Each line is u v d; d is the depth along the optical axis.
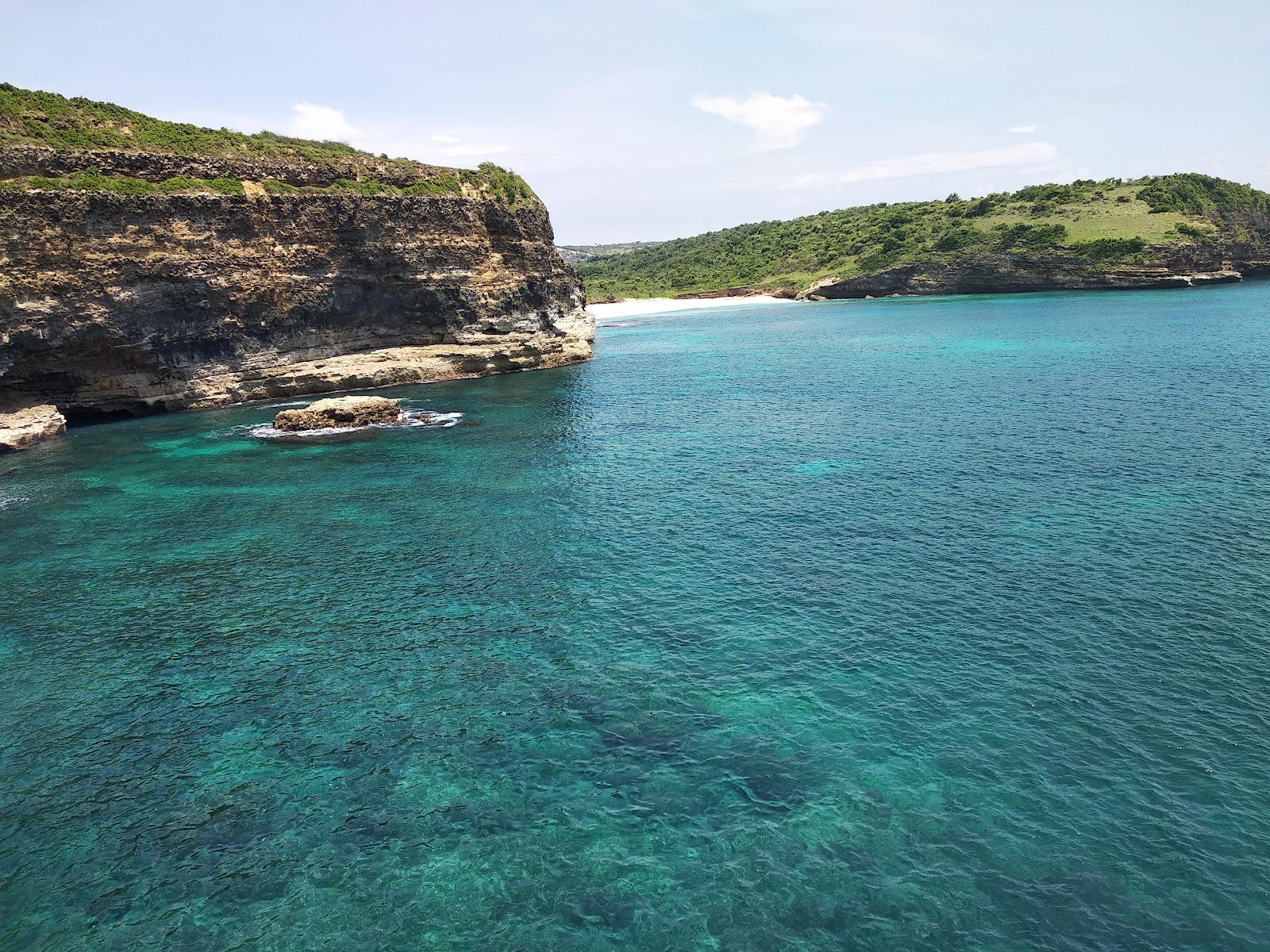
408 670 24.58
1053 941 14.68
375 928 15.60
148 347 64.81
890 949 14.70
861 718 21.25
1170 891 15.62
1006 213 195.75
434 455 49.81
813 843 17.22
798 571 30.31
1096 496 36.50
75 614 29.17
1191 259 159.38
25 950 15.25
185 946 15.32
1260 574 28.00
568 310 106.56
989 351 87.31
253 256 69.56
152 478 46.72
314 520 38.38
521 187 95.06
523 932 15.40
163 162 65.88
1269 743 19.55
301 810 18.83
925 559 30.81
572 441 52.66
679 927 15.35
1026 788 18.44
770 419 57.66
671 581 30.09
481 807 18.70
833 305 182.00
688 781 19.25
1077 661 23.34
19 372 60.56
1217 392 56.81
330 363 75.69
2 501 43.09
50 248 58.00
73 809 19.06
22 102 62.66
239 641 26.80
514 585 30.39
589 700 22.66
